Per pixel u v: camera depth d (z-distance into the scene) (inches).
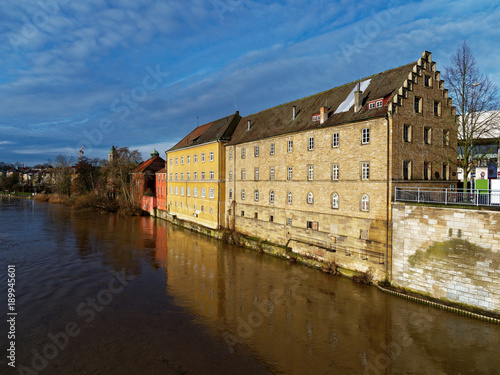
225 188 1517.0
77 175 3117.6
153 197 2269.9
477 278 609.6
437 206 669.3
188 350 540.7
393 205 764.6
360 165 856.9
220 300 745.6
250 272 941.8
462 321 597.9
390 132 782.5
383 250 789.2
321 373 475.5
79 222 1904.5
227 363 502.9
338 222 920.9
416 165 848.3
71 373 477.4
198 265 1018.7
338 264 907.4
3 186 4763.8
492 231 586.9
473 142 942.4
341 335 580.1
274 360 510.3
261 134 1288.1
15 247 1245.1
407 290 731.4
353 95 994.1
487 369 472.4
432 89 895.1
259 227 1266.0
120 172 2429.9
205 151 1632.6
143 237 1471.5
